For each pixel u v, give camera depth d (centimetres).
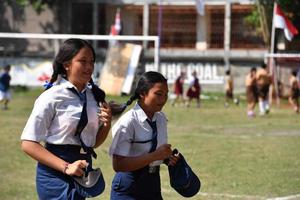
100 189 1218
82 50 1220
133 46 7700
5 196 2253
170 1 8381
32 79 8075
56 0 8569
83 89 1240
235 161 3022
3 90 5834
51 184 1201
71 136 1226
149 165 1367
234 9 8225
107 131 1242
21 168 2812
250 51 8219
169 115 5650
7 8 8762
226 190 2377
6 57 8281
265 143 3709
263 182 2528
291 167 2872
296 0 7194
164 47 8431
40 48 8600
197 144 3634
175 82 7025
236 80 8281
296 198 2261
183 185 1362
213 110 6300
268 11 7262
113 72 7675
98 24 8588
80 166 1171
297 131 4409
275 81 6938
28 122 1215
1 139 3722
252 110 5616
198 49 8400
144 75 1369
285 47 7825
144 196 1383
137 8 8506
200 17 8388
